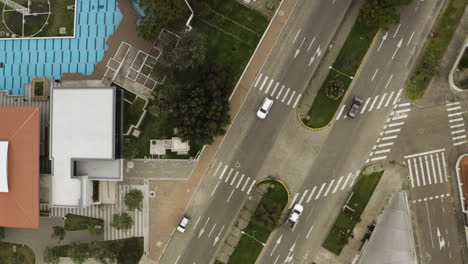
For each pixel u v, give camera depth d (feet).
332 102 147.02
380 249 138.31
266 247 149.18
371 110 146.61
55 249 152.35
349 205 146.51
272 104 149.07
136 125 151.43
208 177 152.15
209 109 133.18
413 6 145.28
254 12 149.18
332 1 147.13
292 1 148.15
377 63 146.00
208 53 150.00
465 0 143.02
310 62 147.84
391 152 146.10
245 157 150.61
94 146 140.56
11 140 139.54
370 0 134.21
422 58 144.97
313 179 148.15
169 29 150.30
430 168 145.18
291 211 147.23
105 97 140.97
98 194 151.74
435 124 145.07
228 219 151.02
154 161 153.17
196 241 152.15
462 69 143.54
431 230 145.18
